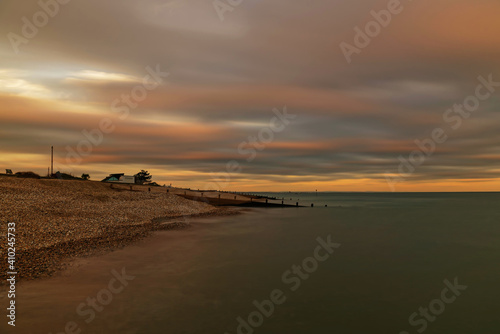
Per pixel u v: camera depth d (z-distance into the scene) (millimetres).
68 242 24203
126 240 27906
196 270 20812
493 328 13742
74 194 44750
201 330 12500
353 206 119188
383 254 28750
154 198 58844
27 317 12594
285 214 70625
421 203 154750
